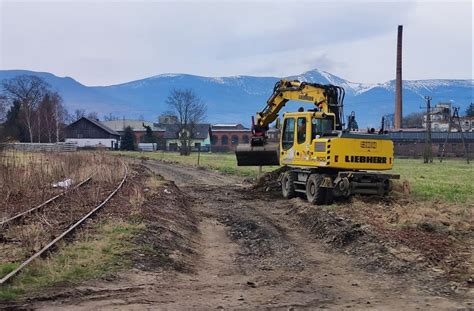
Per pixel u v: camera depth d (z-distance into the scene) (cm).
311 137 2094
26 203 1722
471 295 902
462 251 1196
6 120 9856
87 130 11744
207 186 2894
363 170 2056
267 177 2638
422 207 1811
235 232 1543
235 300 856
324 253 1284
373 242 1266
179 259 1127
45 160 3303
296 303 848
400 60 8906
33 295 816
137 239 1197
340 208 1800
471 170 4553
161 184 2572
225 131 13412
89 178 2653
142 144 11875
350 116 2153
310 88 2258
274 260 1194
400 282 992
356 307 834
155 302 822
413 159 8075
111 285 892
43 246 1087
